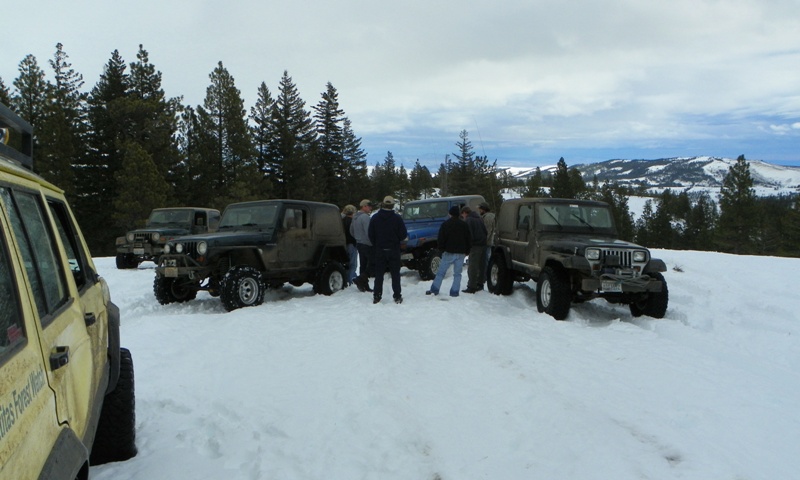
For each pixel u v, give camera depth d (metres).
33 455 1.59
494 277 10.65
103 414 3.38
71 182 33.38
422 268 12.15
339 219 10.96
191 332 6.84
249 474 3.30
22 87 35.53
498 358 5.56
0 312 1.62
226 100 40.34
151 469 3.35
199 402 4.50
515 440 3.71
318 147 53.69
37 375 1.75
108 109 34.75
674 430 3.84
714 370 5.27
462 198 13.52
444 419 4.06
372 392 4.56
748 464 3.34
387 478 3.23
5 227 1.78
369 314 7.81
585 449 3.54
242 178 39.25
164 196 31.72
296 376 5.07
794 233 51.88
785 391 4.77
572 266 7.98
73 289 2.57
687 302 9.58
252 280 8.86
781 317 8.73
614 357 5.67
